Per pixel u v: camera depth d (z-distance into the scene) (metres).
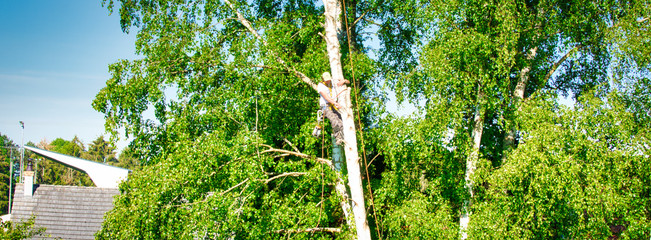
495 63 10.43
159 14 11.30
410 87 10.79
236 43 10.45
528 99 10.69
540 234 10.09
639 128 9.98
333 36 8.43
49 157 22.00
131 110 10.52
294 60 11.03
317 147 11.15
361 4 12.84
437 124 9.87
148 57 10.84
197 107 9.98
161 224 9.08
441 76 9.85
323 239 9.63
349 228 9.20
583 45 11.54
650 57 10.05
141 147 10.74
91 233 19.02
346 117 7.73
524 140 9.88
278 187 10.69
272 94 9.75
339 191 9.60
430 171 11.09
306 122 10.33
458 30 10.00
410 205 9.86
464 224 10.35
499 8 10.06
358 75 10.48
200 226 8.62
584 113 9.40
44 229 15.86
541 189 9.08
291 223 9.25
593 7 10.62
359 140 10.41
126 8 12.12
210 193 9.42
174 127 9.95
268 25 10.55
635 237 9.40
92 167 22.42
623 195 9.51
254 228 8.98
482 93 10.82
